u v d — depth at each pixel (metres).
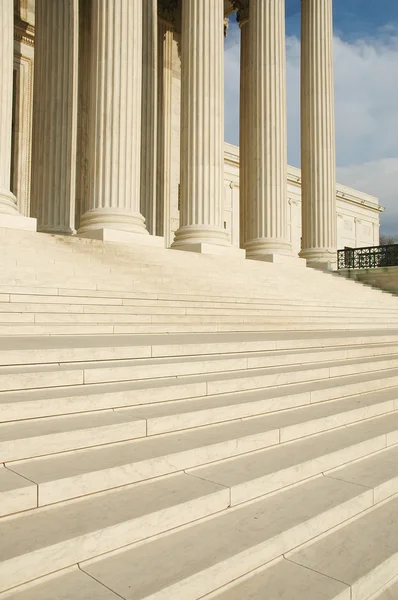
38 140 24.66
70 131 25.02
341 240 62.31
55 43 24.62
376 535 4.66
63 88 24.69
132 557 3.72
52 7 24.70
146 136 29.19
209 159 22.75
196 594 3.48
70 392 5.98
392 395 9.05
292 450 6.00
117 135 19.69
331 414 7.18
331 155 31.22
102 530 3.70
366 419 7.86
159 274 16.27
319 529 4.57
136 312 12.32
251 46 26.97
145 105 29.11
